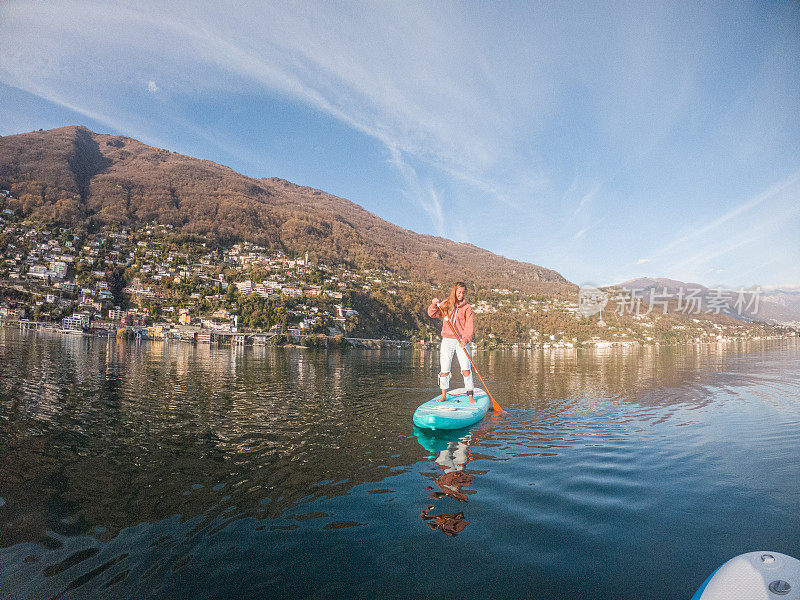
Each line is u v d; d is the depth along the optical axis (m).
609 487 3.56
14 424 5.77
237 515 2.99
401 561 2.37
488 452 4.65
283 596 2.02
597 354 40.03
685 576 2.21
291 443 5.02
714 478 3.78
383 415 6.89
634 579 2.18
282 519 2.92
